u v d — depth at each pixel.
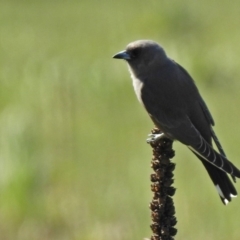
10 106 17.89
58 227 13.31
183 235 12.69
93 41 24.45
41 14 28.67
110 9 28.83
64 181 14.48
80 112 17.75
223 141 16.77
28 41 25.05
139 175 14.53
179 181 14.24
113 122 17.44
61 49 23.80
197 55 21.58
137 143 16.30
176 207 13.27
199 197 13.60
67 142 15.91
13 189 13.75
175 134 9.75
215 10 27.38
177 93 10.02
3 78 20.62
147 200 13.58
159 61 10.38
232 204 13.28
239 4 28.05
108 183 14.31
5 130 15.05
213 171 9.34
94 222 13.24
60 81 18.78
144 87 10.25
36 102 17.91
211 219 12.95
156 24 25.61
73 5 29.84
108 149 16.00
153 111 10.05
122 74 19.98
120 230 12.91
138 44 10.47
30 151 14.38
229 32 24.67
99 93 18.89
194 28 25.25
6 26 27.14
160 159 8.02
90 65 21.05
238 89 19.73
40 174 14.16
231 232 12.66
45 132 16.11
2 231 13.36
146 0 29.61
